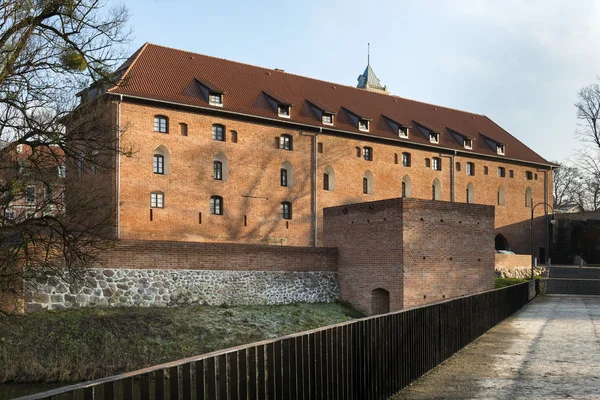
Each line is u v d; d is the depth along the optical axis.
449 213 32.81
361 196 53.38
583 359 15.98
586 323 24.98
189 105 43.56
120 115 40.88
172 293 29.03
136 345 24.25
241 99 48.19
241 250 31.38
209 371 6.49
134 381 5.73
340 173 52.19
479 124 68.75
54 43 18.83
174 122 43.34
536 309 32.25
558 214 70.00
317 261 33.97
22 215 19.64
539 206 68.44
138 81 42.94
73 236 20.66
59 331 23.95
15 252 19.94
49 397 4.92
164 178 42.59
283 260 32.78
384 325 11.02
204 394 6.38
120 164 40.47
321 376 8.57
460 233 33.19
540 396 11.61
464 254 33.31
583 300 39.50
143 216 41.38
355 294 33.50
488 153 63.34
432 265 31.92
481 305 20.42
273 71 55.22
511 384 12.66
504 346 18.00
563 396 11.62
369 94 61.31
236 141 46.41
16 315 22.83
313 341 8.41
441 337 15.00
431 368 14.07
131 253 28.02
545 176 69.38
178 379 6.09
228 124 46.06
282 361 7.70
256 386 7.21
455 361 15.27
